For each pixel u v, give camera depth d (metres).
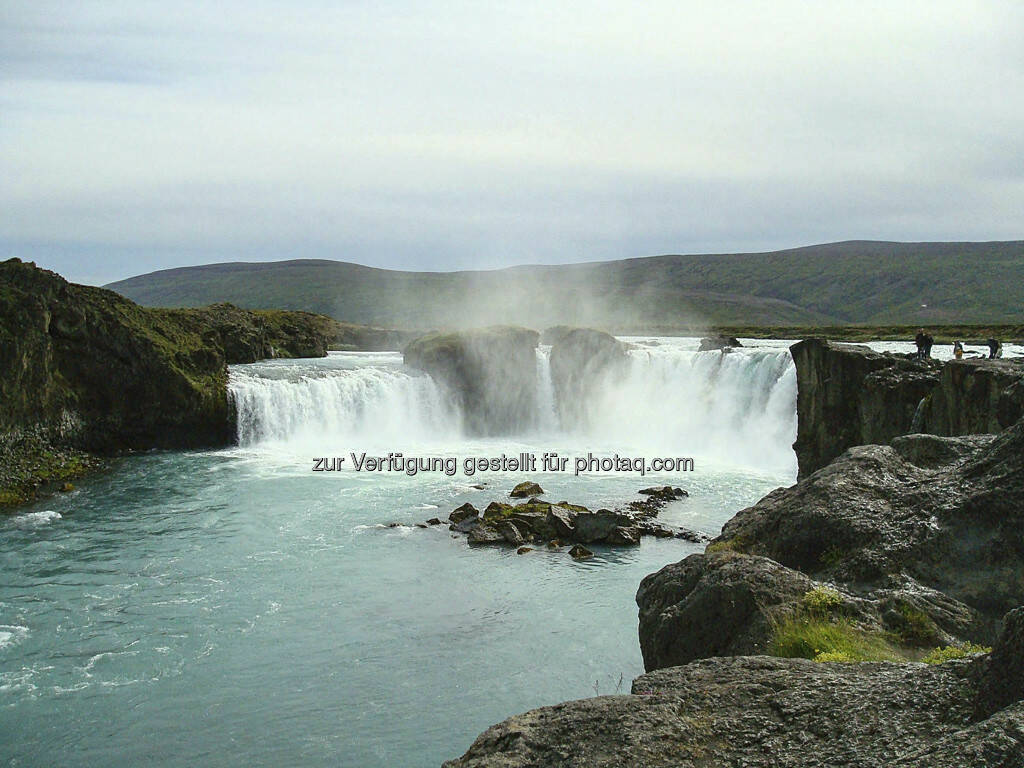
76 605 27.36
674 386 62.28
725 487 44.62
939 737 6.21
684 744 6.75
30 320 48.09
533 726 7.23
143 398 54.91
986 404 27.28
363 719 20.41
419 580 30.14
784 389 53.25
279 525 37.06
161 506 40.28
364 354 99.88
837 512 13.81
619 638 25.06
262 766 18.47
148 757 18.80
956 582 12.01
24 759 18.70
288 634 25.28
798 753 6.48
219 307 86.88
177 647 24.27
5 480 43.09
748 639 10.90
